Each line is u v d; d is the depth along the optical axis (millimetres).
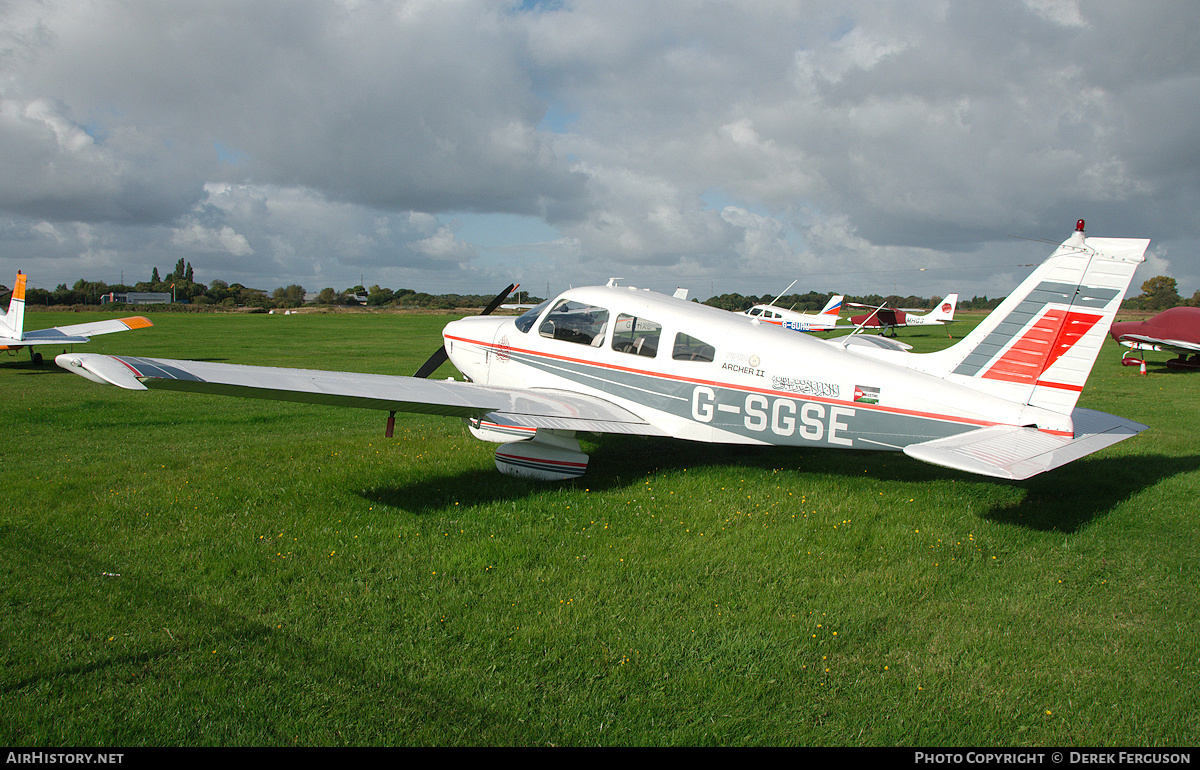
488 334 7688
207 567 4168
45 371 15867
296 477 6230
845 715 2867
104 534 4688
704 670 3162
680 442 8250
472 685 3014
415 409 5910
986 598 3914
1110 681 3100
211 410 10516
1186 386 13828
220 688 2936
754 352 6102
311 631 3432
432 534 4781
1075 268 5383
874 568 4293
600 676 3107
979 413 5547
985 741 2711
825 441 5957
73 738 2611
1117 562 4438
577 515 5246
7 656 3137
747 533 4840
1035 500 5758
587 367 6879
